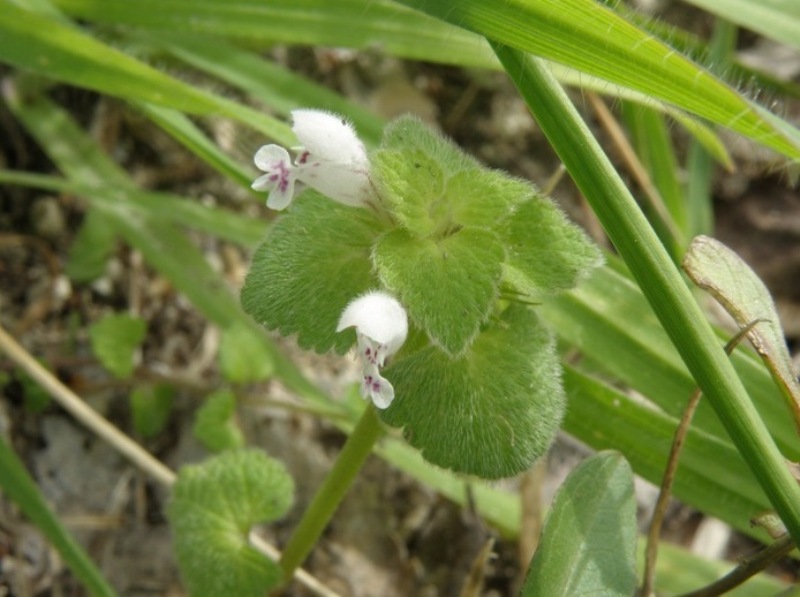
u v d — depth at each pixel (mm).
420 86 199
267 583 111
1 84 171
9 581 140
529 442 88
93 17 156
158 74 126
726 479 122
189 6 154
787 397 95
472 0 92
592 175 91
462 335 83
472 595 122
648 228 90
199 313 169
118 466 153
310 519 113
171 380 156
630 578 93
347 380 168
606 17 87
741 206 201
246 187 130
